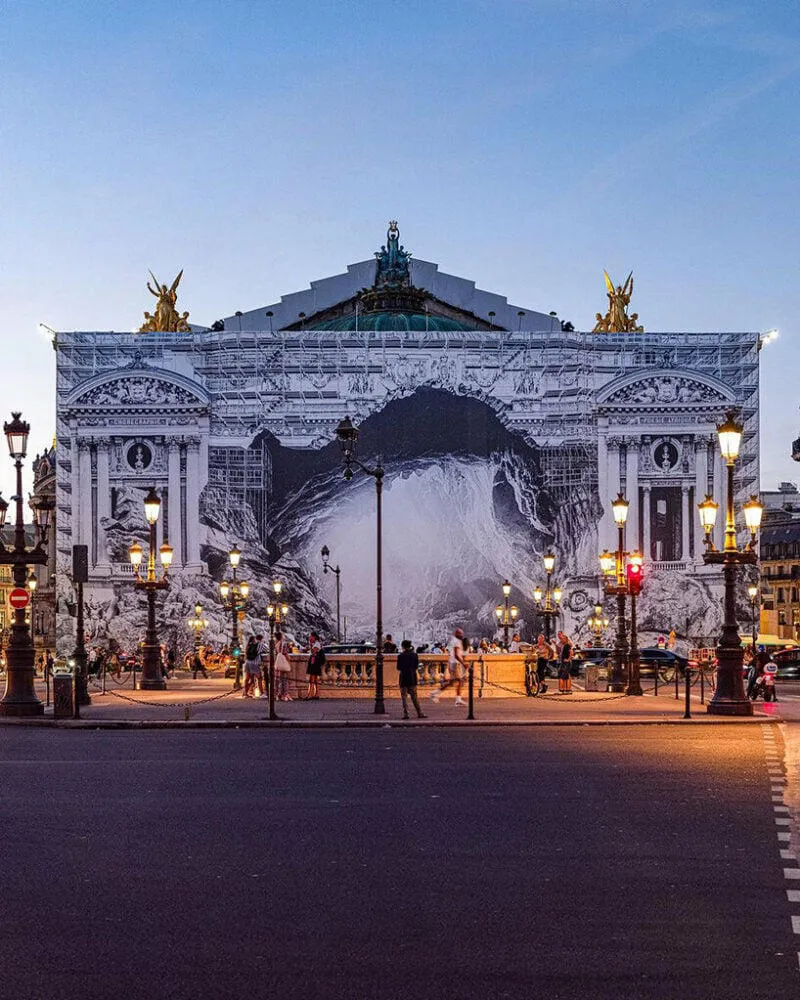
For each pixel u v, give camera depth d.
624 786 21.89
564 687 57.75
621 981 10.44
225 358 122.75
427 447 122.69
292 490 122.06
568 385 123.31
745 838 16.70
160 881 14.12
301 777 23.48
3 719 38.09
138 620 120.12
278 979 10.48
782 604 181.12
